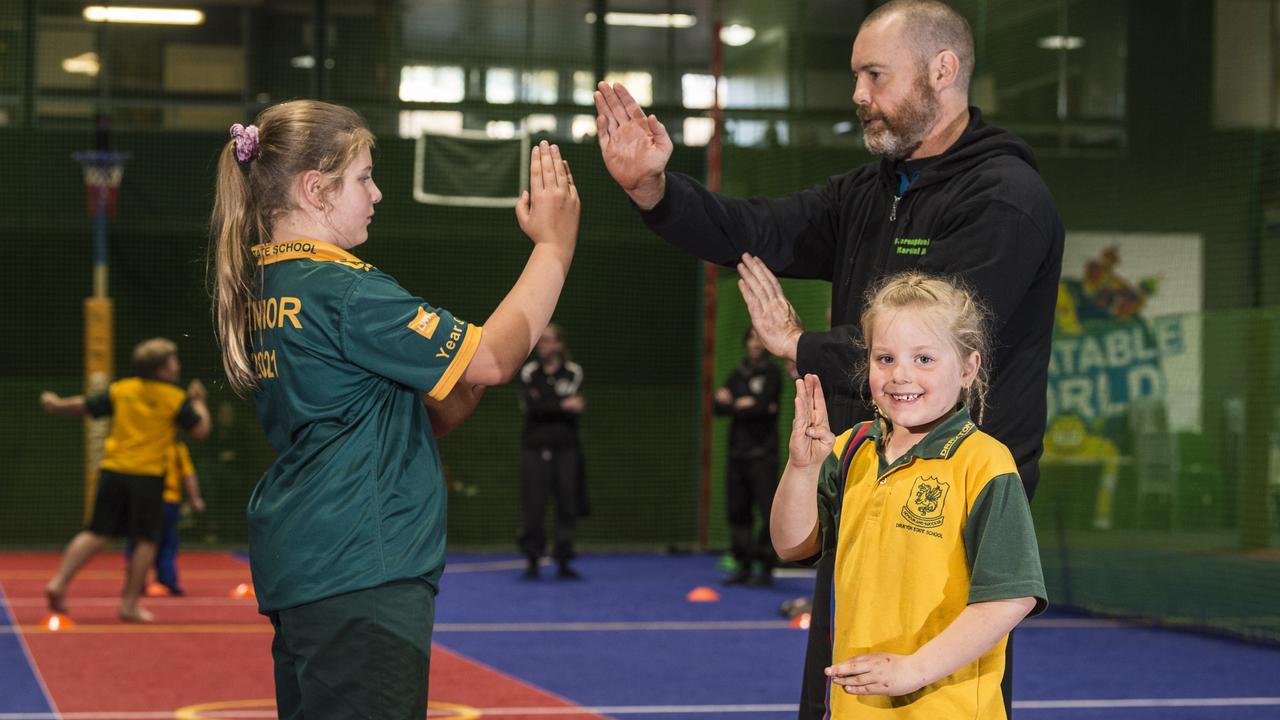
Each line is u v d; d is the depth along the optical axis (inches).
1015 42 436.5
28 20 544.1
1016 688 259.9
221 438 550.0
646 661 286.2
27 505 538.6
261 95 554.3
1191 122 436.1
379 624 96.7
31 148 543.5
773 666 280.8
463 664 280.5
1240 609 347.6
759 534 434.0
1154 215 431.8
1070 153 430.0
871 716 91.8
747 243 120.0
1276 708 240.2
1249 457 390.3
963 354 92.4
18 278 541.3
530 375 463.5
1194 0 439.2
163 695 243.4
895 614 91.3
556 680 261.7
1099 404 397.1
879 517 93.2
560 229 109.7
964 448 91.6
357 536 97.5
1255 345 394.0
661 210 116.7
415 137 557.6
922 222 109.0
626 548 570.3
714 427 565.9
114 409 343.9
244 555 538.0
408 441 101.5
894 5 111.5
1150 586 371.9
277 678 105.0
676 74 567.5
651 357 576.4
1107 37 438.9
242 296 103.5
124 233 545.6
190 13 553.3
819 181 482.9
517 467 567.5
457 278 557.6
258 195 104.3
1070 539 396.5
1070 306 420.8
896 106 109.6
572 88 565.6
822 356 105.5
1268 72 437.7
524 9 564.4
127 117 548.4
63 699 239.0
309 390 99.4
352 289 99.8
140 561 345.7
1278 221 430.0
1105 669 282.8
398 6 558.3
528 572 461.1
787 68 493.0
